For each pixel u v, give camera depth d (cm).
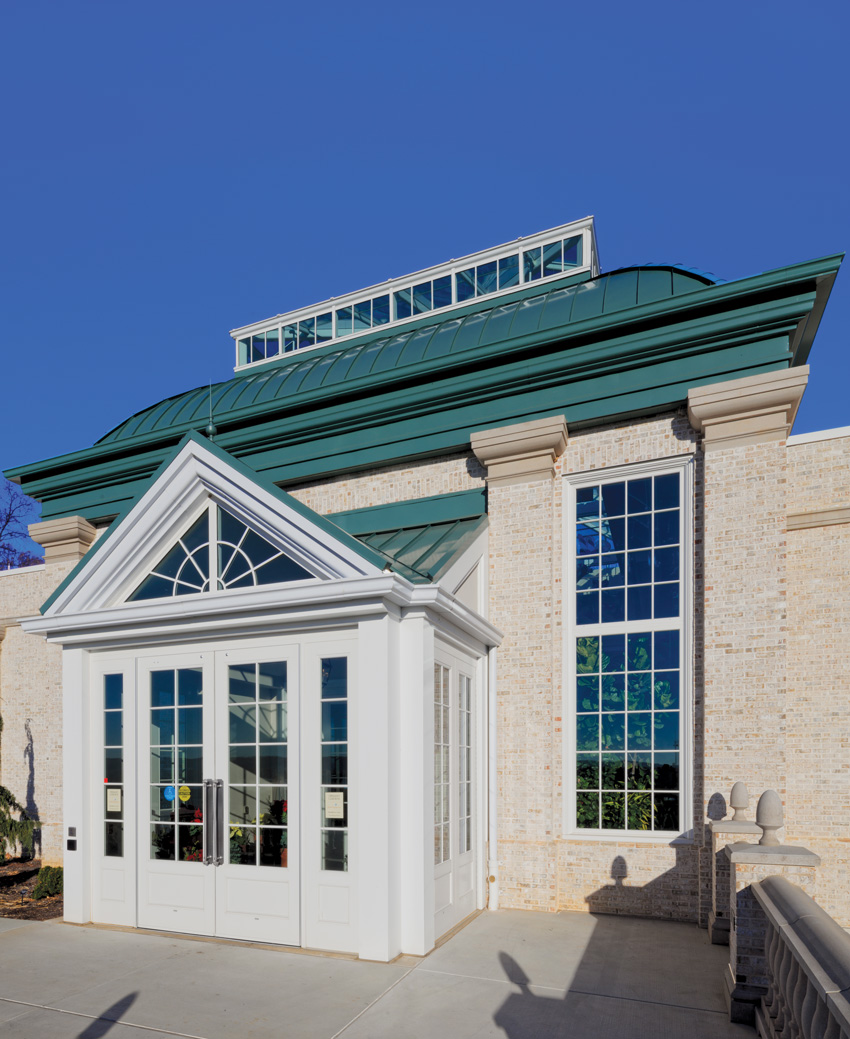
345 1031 562
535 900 931
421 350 1204
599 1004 613
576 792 973
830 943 403
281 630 817
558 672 994
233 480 855
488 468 1052
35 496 1508
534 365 1034
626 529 998
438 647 837
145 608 853
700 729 912
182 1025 575
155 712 886
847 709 883
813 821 880
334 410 1178
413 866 749
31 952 761
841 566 906
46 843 1390
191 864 834
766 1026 530
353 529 1155
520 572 1009
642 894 902
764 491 889
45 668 1445
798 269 889
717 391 916
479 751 957
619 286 1084
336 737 782
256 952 753
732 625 885
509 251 1589
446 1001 618
